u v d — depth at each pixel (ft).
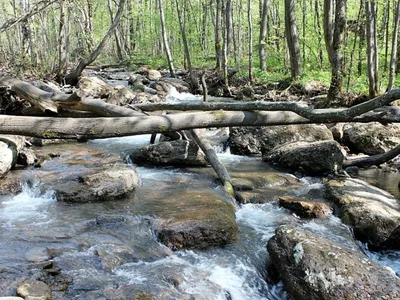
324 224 20.67
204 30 106.52
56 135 20.21
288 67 74.08
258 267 17.15
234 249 18.15
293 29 59.26
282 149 31.45
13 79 26.94
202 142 28.86
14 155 25.95
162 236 18.12
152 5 143.74
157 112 30.66
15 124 19.99
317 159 28.55
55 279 14.58
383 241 19.34
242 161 32.12
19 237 17.61
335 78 43.37
